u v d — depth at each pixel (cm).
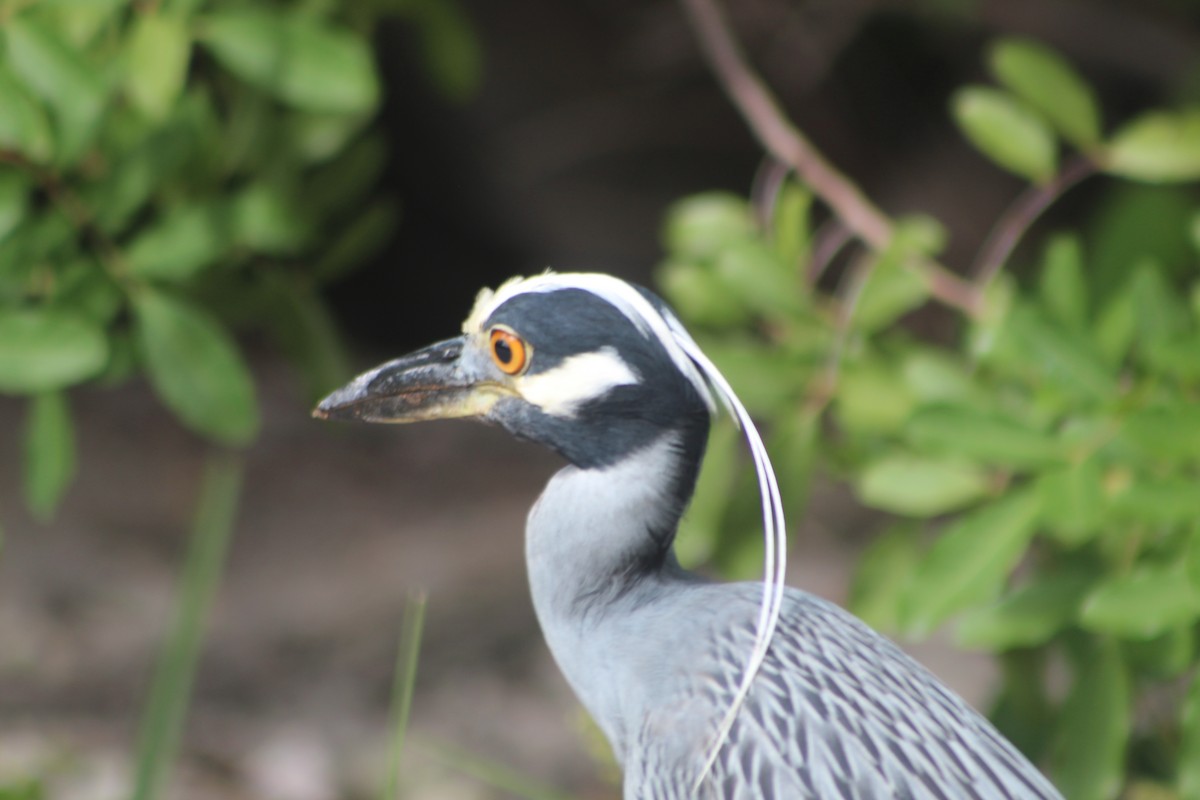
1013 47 855
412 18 1091
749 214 939
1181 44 1605
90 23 761
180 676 647
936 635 1324
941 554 714
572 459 637
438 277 2184
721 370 847
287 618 1405
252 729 1234
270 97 875
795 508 838
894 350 880
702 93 2059
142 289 782
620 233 2097
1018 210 1794
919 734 586
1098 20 1611
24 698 1244
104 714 1238
